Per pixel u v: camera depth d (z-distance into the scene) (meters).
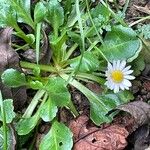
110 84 0.15
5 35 0.15
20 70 0.15
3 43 0.15
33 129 0.15
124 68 0.15
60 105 0.14
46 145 0.14
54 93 0.15
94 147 0.14
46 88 0.15
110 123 0.15
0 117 0.14
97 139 0.15
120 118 0.15
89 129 0.15
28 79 0.15
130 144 0.15
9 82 0.15
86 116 0.15
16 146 0.15
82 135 0.15
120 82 0.15
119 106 0.15
